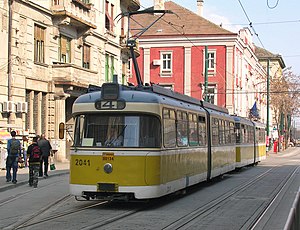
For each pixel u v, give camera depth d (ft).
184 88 212.84
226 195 59.88
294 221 23.89
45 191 61.72
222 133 79.92
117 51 145.79
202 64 211.61
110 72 141.38
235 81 211.82
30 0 100.27
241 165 102.01
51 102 108.78
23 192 60.75
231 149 87.61
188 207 49.11
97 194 46.80
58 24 110.11
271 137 274.36
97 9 129.80
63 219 40.65
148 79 216.13
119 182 45.85
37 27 104.63
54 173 85.71
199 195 59.88
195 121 62.18
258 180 82.38
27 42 100.01
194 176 60.64
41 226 37.32
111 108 47.06
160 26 218.18
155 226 37.83
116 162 46.11
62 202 51.96
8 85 93.76
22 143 95.09
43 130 107.96
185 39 212.64
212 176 71.87
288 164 136.87
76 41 119.24
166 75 214.69
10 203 51.29
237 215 44.34
